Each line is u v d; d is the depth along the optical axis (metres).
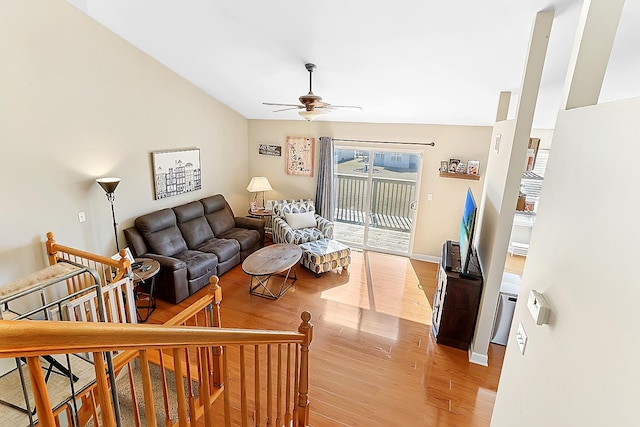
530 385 1.50
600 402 0.96
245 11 2.85
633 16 2.01
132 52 4.09
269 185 6.25
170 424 1.87
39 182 3.33
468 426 2.61
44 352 0.63
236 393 2.80
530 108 2.65
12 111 3.05
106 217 4.06
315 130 6.09
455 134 5.21
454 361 3.31
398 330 3.78
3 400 1.35
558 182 1.50
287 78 4.23
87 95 3.67
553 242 1.46
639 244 0.87
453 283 3.34
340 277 5.05
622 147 1.00
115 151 4.07
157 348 0.93
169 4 2.98
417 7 2.40
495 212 3.21
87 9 3.40
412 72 3.52
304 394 2.24
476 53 2.93
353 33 2.89
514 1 2.19
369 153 5.89
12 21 2.96
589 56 1.44
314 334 3.66
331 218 6.24
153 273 3.81
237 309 4.12
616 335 0.92
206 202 5.48
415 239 5.83
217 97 5.57
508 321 3.51
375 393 2.90
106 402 0.81
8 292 1.37
